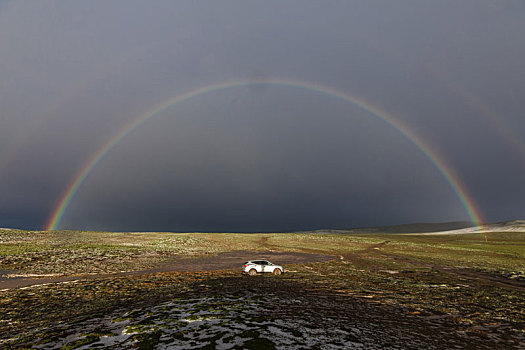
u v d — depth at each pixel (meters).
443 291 22.59
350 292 21.23
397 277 30.67
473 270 37.81
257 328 11.91
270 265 31.50
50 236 76.81
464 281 28.47
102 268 34.03
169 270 34.00
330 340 10.64
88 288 22.00
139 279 26.95
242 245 76.69
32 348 9.84
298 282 25.91
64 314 14.52
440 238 139.12
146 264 39.00
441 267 40.72
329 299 18.56
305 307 16.05
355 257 54.56
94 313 14.66
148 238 85.94
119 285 23.45
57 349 9.70
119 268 34.53
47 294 19.73
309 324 12.64
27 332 11.69
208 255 53.03
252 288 22.34
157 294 19.77
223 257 50.09
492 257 58.31
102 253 46.69
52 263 36.06
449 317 14.85
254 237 107.69
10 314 14.60
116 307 15.92
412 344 10.60
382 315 14.83
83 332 11.49
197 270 34.38
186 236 97.06
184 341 10.34
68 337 10.91
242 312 14.58
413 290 22.81
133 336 10.89
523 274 33.53
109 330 11.70
